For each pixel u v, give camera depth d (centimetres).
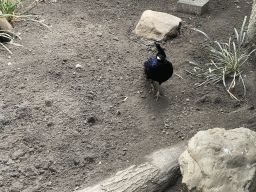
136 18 682
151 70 441
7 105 414
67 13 663
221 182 284
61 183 334
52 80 471
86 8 696
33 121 399
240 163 294
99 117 425
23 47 535
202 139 314
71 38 580
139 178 322
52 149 369
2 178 327
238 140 310
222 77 509
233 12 709
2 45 520
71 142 381
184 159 316
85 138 390
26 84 455
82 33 601
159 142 396
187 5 697
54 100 434
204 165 293
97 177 343
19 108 411
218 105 463
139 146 388
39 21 566
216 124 425
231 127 417
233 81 494
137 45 596
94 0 735
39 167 346
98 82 487
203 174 291
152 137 404
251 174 286
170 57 566
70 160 360
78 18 650
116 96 468
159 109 455
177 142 397
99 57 543
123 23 660
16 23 600
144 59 558
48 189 326
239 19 677
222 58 548
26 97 432
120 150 380
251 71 518
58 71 489
